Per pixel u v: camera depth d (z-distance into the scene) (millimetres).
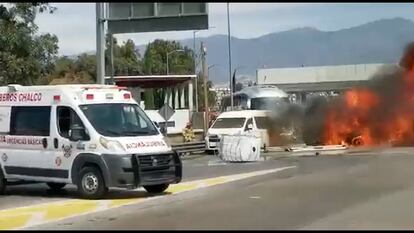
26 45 22703
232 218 11008
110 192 15680
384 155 27969
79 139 14484
